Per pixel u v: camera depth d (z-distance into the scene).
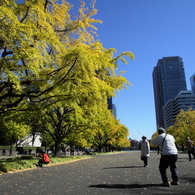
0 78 8.70
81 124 20.67
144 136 11.27
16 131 31.22
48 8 9.66
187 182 5.69
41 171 9.94
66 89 8.77
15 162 12.12
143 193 4.53
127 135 52.44
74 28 10.29
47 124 22.42
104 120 23.70
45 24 8.29
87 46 9.43
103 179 6.73
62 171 9.63
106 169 10.00
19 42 7.27
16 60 7.58
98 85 8.73
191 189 4.77
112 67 9.82
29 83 9.49
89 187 5.42
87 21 10.32
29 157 17.92
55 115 20.03
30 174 8.74
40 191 5.07
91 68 7.75
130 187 5.28
